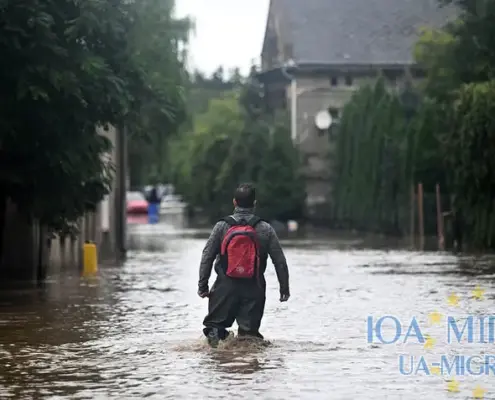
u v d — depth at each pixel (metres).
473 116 94.38
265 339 36.38
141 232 166.62
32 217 66.50
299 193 182.75
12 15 55.31
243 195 34.47
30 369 30.58
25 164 61.53
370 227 151.75
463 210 101.56
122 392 26.83
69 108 57.97
